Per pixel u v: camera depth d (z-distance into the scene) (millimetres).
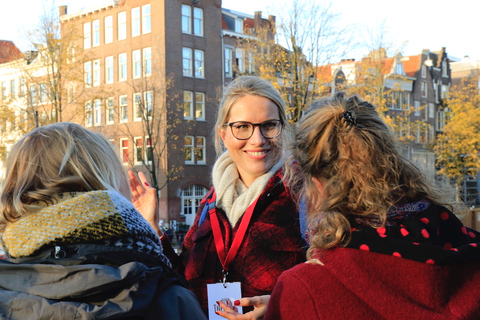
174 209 23438
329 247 1207
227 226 1926
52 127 1340
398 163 1258
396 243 1122
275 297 1263
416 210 1212
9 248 1179
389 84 31656
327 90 18391
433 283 1101
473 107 29047
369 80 22750
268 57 18469
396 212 1196
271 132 1941
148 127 21438
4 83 29734
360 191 1221
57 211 1175
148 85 23688
